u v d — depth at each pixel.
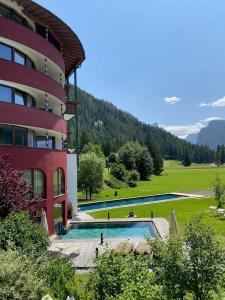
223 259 12.95
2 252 12.59
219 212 42.94
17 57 30.52
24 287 11.18
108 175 99.31
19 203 20.45
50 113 32.78
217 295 13.40
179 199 64.88
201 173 146.75
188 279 12.93
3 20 27.70
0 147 26.50
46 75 32.06
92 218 44.69
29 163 29.16
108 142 159.38
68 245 27.53
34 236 17.53
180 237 13.68
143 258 14.87
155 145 141.38
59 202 35.78
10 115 27.94
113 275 13.75
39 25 34.00
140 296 12.10
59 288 13.42
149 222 41.28
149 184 105.44
